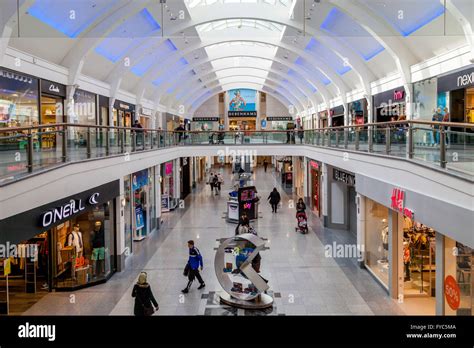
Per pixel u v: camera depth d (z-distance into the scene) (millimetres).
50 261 11711
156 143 20375
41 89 15805
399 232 10867
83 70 20594
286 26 22734
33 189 7617
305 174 26875
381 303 10555
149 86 31484
